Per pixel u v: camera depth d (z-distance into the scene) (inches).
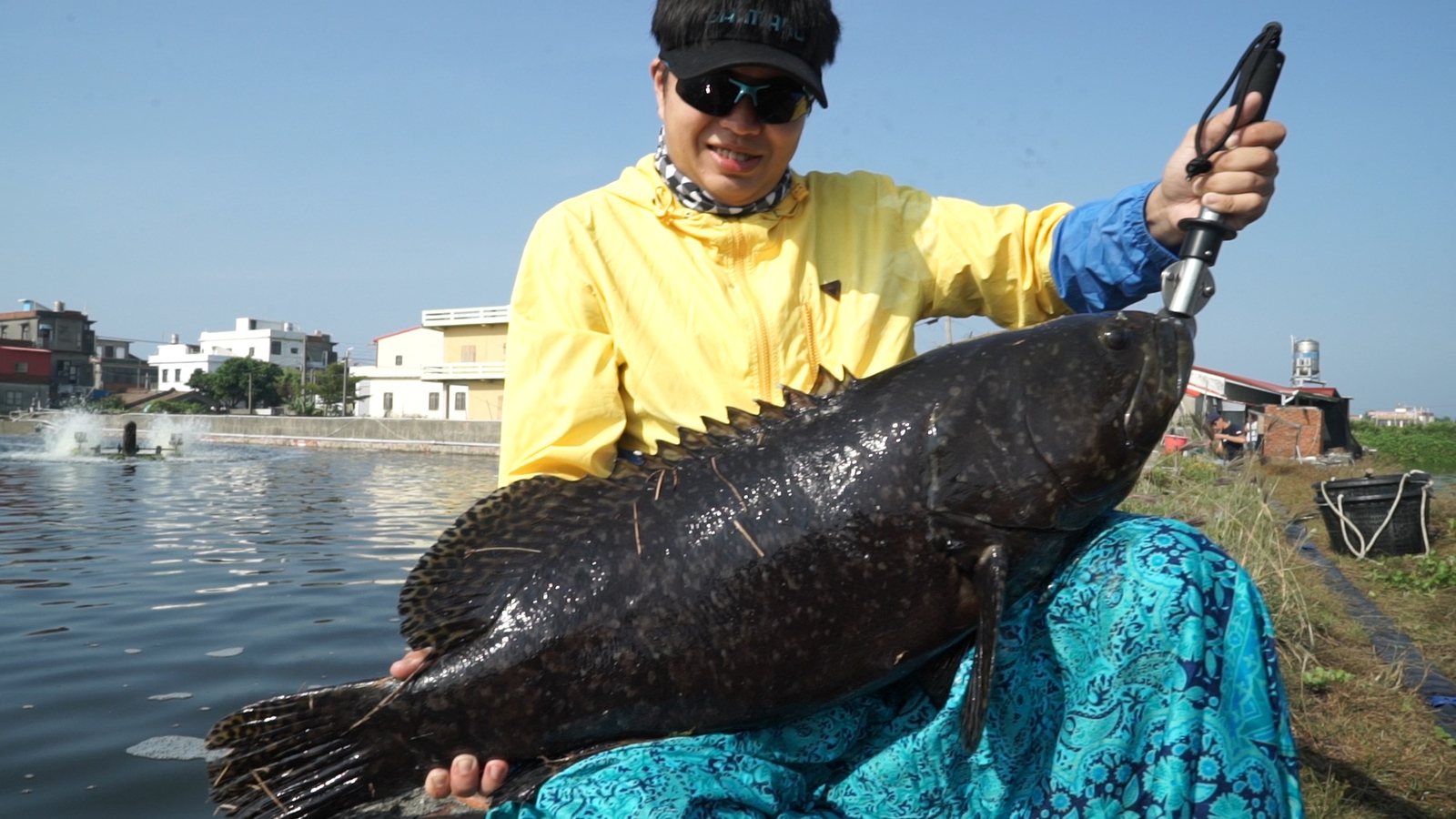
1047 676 91.8
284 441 1980.8
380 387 2768.2
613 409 112.6
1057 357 92.4
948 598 90.7
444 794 100.5
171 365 4116.6
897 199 119.3
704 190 113.3
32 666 277.1
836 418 96.1
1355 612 316.2
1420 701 217.8
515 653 95.9
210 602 365.7
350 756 100.2
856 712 96.7
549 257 116.1
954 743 89.9
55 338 3784.5
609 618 94.1
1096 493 90.3
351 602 366.3
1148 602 85.5
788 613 91.1
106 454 1416.1
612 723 95.5
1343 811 160.1
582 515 99.9
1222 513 347.3
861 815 94.3
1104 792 86.4
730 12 105.4
